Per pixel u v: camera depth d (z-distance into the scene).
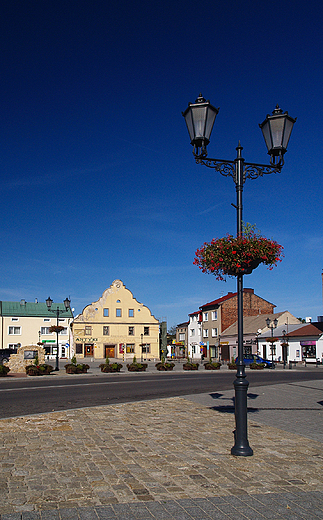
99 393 15.60
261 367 37.56
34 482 5.08
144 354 63.88
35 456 6.26
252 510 4.34
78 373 28.86
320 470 5.68
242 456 6.33
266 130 7.38
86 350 61.97
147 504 4.44
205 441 7.35
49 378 25.31
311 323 51.50
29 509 4.28
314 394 14.88
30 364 30.89
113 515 4.16
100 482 5.10
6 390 16.91
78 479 5.20
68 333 65.56
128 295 64.56
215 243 7.00
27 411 11.09
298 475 5.45
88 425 8.77
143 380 22.62
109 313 63.50
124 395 14.93
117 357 62.81
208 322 68.62
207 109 6.91
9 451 6.56
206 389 17.02
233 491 4.85
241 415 6.50
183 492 4.79
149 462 5.98
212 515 4.20
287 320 57.25
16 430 8.20
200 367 40.41
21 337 63.78
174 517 4.14
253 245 6.74
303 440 7.52
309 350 47.81
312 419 9.77
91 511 4.25
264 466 5.83
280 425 9.01
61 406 12.07
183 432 8.12
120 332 63.56
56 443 7.11
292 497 4.69
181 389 17.08
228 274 7.14
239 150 7.15
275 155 7.42
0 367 26.33
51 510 4.26
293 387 17.38
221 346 63.69
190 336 75.19
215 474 5.46
